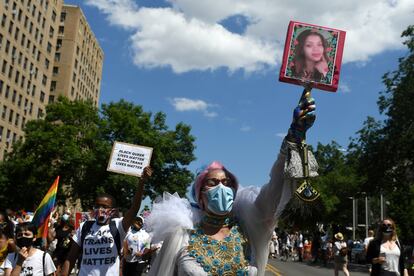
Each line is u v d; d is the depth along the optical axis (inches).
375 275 309.0
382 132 1220.5
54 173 1868.8
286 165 106.7
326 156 2753.4
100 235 212.2
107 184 1752.0
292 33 120.6
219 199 122.5
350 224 2142.0
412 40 1141.1
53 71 3142.2
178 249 123.5
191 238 124.1
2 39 2284.7
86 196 1861.5
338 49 119.8
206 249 121.2
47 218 349.1
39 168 1865.2
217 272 118.5
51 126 1902.1
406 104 1137.4
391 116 1181.7
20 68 2498.8
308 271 849.5
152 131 1898.4
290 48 120.0
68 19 3198.8
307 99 108.8
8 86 2377.0
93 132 1862.7
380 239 313.4
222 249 121.2
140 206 208.5
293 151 107.4
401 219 1505.9
